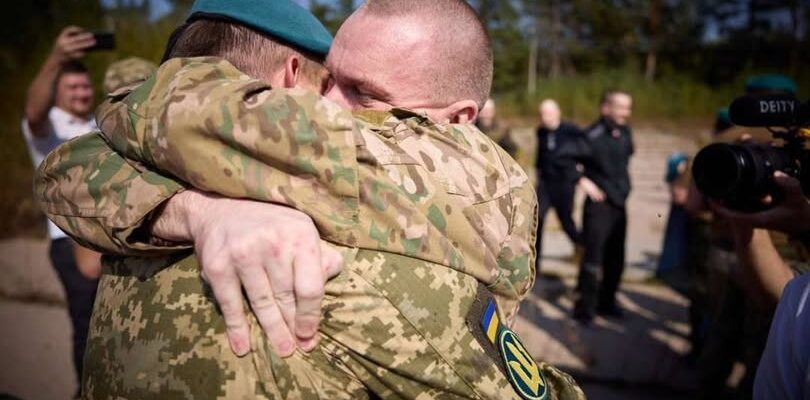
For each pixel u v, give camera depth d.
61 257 2.98
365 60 0.97
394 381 0.79
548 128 5.50
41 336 4.13
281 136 0.75
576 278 5.60
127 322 0.86
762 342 2.34
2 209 6.65
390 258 0.80
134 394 0.82
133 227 0.82
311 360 0.78
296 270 0.72
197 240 0.77
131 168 0.87
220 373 0.77
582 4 25.33
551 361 3.86
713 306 2.95
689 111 19.72
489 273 0.90
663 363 3.84
